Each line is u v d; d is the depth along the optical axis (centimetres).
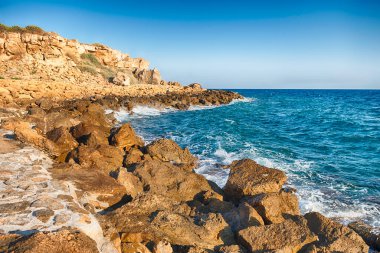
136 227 677
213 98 5634
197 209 874
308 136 2502
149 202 807
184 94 5625
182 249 648
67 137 1276
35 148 1162
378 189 1254
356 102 7588
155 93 5338
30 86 3073
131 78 6506
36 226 572
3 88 2592
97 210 783
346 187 1270
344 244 709
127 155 1255
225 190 1038
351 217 991
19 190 748
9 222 581
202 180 1084
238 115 3944
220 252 671
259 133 2556
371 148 2047
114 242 602
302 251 674
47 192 751
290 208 883
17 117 1698
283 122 3388
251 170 1044
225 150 1833
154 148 1390
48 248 480
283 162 1623
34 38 4588
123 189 894
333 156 1803
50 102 2628
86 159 1127
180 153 1422
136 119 3203
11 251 465
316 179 1365
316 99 8856
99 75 5575
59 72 4606
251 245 679
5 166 925
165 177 1059
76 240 517
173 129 2622
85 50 6200
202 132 2486
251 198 896
